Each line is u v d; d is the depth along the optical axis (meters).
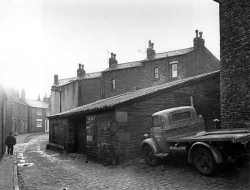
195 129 10.39
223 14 11.48
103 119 12.90
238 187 6.57
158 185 7.58
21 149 23.33
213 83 14.54
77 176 9.78
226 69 11.29
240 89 10.65
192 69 27.69
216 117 14.31
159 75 29.50
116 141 11.77
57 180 9.20
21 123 49.09
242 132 7.52
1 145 16.19
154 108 12.75
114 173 9.98
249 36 10.37
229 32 11.20
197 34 29.06
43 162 14.30
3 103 17.06
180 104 13.41
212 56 30.64
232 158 7.64
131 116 12.18
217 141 7.37
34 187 8.25
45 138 37.09
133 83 32.12
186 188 7.00
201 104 14.00
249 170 7.76
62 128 19.95
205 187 6.89
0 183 8.24
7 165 12.48
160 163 10.44
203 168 7.95
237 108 10.73
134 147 12.10
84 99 37.38
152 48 31.94
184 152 8.83
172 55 28.27
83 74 41.56
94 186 8.04
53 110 44.09
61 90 42.06
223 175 7.74
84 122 17.30
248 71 10.36
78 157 15.74
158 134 10.05
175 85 13.27
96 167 11.70
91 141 14.08
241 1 10.75
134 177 8.94
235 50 10.93
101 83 35.78
